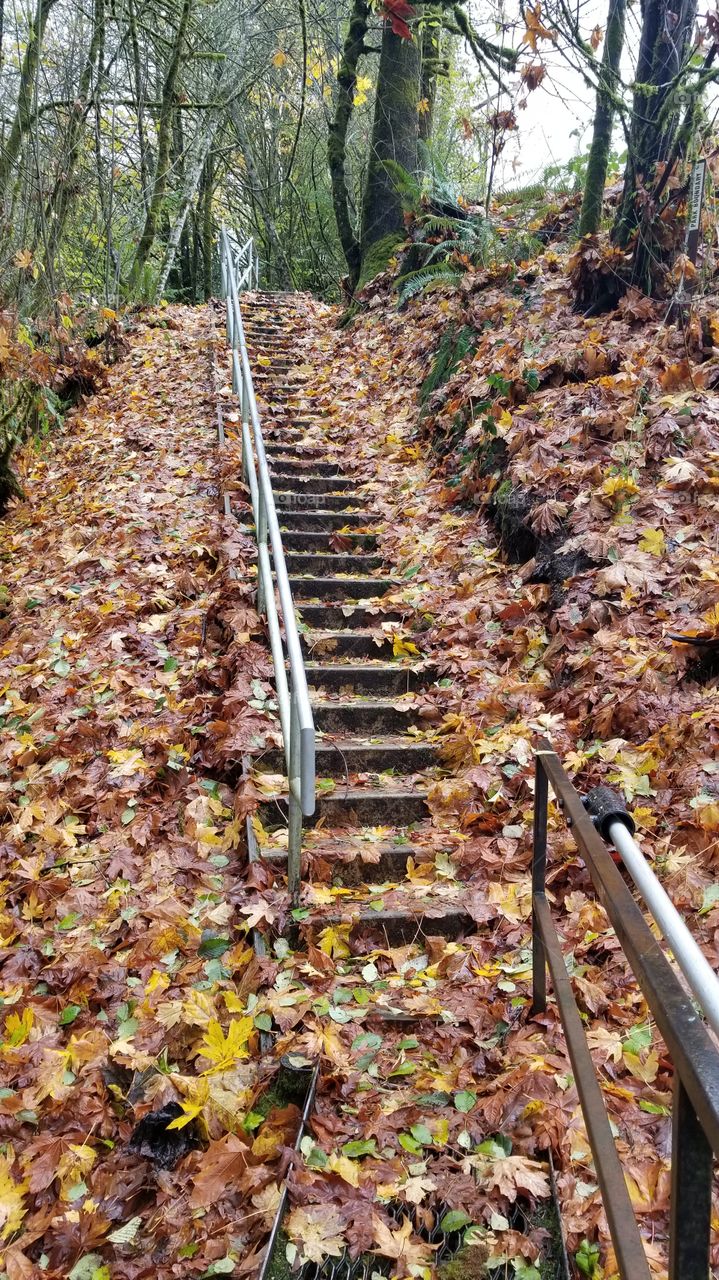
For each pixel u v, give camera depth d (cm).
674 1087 110
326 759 367
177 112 1666
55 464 792
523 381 536
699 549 383
